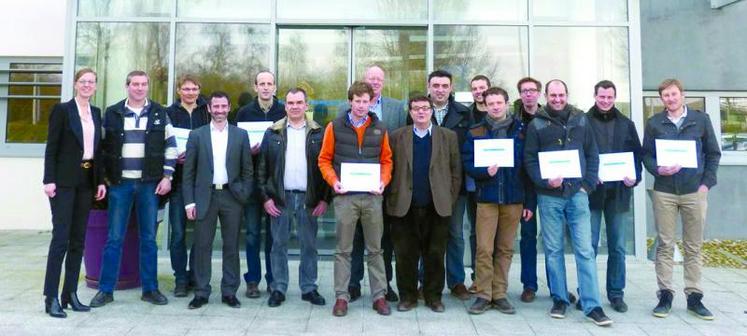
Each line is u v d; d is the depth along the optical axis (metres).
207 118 5.07
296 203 4.65
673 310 4.62
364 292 5.12
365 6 6.73
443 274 4.54
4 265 6.03
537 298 4.97
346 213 4.36
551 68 6.69
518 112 4.95
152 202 4.65
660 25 8.35
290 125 4.64
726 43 8.30
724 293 5.23
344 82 6.76
